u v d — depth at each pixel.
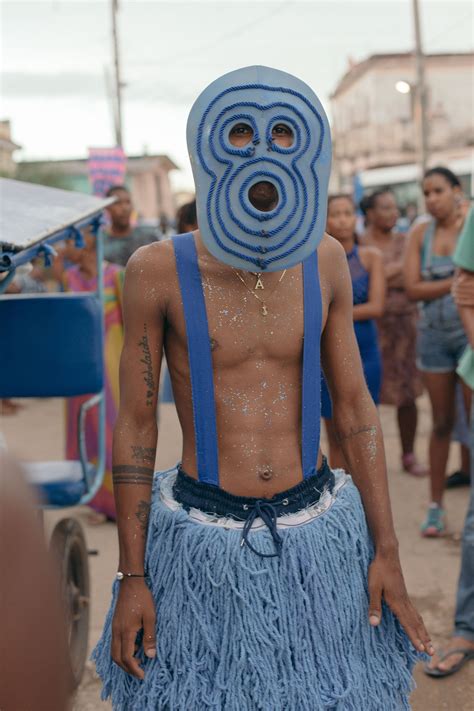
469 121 39.59
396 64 39.91
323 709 1.83
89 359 3.42
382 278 4.34
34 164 29.97
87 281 4.91
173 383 2.01
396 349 5.51
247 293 1.95
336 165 44.28
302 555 1.86
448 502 5.07
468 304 3.27
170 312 1.96
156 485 2.06
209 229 1.85
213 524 1.89
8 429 8.12
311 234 1.87
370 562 2.00
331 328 2.08
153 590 1.92
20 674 0.79
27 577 0.80
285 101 1.81
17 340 3.42
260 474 1.92
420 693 3.04
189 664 1.85
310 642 1.86
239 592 1.83
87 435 4.95
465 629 3.21
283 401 1.97
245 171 1.82
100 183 11.05
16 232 2.81
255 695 1.80
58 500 3.22
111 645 1.91
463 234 3.22
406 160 40.59
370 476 2.05
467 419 5.08
